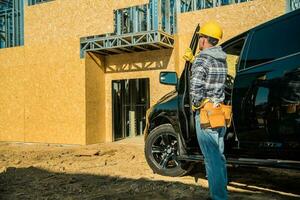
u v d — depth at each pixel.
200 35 3.57
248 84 4.10
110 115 11.01
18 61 11.65
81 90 10.36
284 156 3.83
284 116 3.74
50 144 10.85
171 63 10.13
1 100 11.96
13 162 7.24
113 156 7.84
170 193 4.44
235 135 4.29
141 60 10.60
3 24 13.03
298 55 3.68
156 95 10.37
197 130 3.49
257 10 8.77
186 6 11.29
